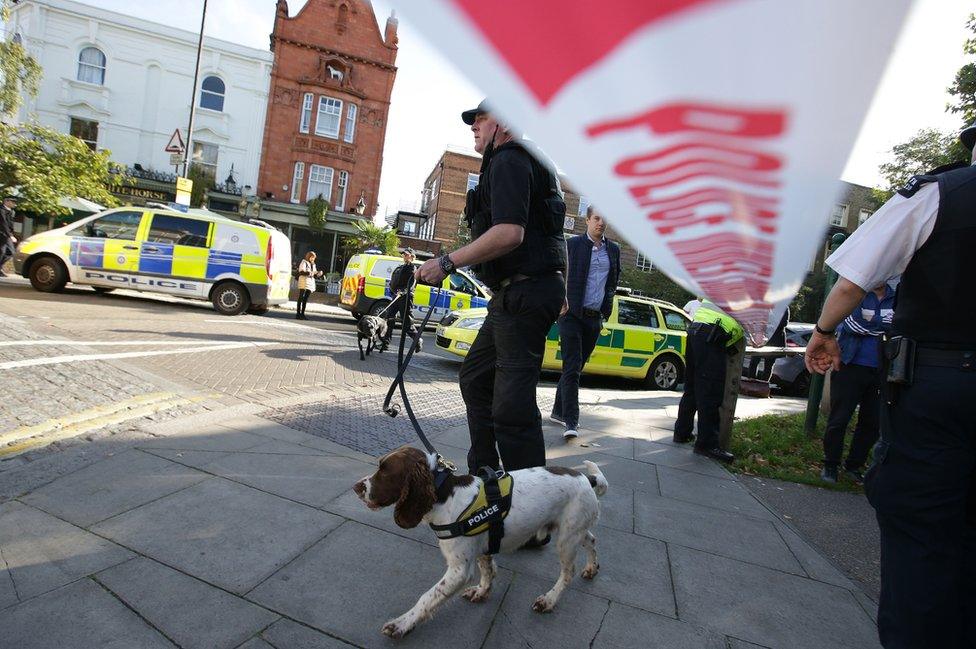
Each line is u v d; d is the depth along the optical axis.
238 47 22.67
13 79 13.72
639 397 8.34
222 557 2.31
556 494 2.19
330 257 25.38
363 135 24.70
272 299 12.46
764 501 3.84
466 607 2.20
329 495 3.00
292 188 23.97
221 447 3.51
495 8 0.46
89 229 11.40
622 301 9.62
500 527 2.01
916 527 1.64
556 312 2.59
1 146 12.67
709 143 0.60
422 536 2.66
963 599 1.70
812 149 0.57
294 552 2.41
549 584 2.44
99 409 3.85
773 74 0.47
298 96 23.59
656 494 3.70
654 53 0.48
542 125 0.59
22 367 4.41
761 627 2.26
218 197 22.84
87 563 2.17
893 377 1.69
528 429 2.56
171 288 11.57
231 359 6.65
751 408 8.06
